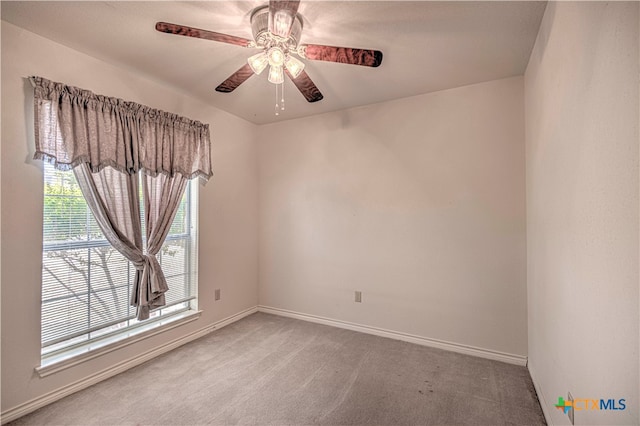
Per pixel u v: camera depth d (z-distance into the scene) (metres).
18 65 1.78
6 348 1.72
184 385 2.08
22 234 1.79
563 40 1.37
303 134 3.47
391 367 2.35
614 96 0.91
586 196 1.13
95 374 2.11
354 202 3.16
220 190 3.21
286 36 1.43
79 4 1.59
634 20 0.79
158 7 1.62
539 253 1.93
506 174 2.47
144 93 2.46
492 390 2.03
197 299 2.95
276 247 3.66
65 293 2.01
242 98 2.90
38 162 1.87
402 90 2.72
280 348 2.69
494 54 2.09
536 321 2.05
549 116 1.63
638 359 0.80
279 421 1.73
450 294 2.68
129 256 2.26
